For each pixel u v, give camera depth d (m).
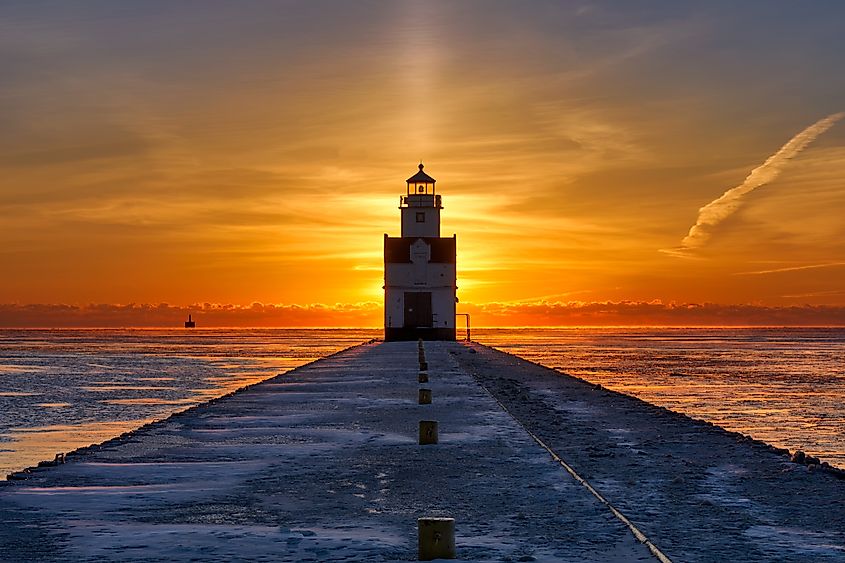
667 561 10.88
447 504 14.38
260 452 19.84
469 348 80.94
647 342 167.38
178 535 12.27
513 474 16.98
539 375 48.25
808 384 56.75
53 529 12.62
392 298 96.12
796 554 11.55
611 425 26.11
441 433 22.83
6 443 29.02
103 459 18.95
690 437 23.38
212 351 115.44
